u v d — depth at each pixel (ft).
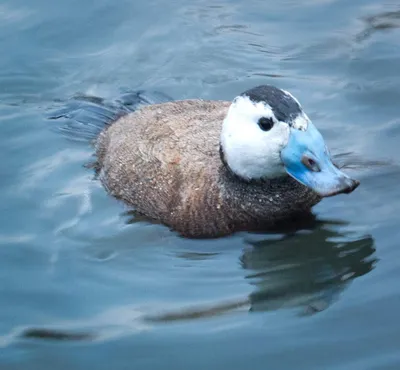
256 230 35.68
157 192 36.94
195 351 28.99
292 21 52.34
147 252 35.32
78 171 41.78
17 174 42.09
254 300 31.65
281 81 47.42
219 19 53.36
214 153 36.52
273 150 34.09
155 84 48.73
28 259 35.68
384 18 51.39
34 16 54.29
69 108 47.39
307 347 28.55
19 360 29.66
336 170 33.30
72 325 31.35
